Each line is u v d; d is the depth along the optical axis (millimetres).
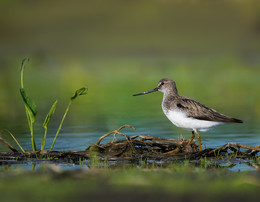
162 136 11961
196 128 10383
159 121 14164
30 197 6457
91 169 8383
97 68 27688
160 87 11383
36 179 7516
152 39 34438
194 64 28375
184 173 7969
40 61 30062
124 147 9781
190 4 37406
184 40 34281
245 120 14188
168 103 10883
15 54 31219
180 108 10430
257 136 11875
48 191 6750
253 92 19672
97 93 20078
